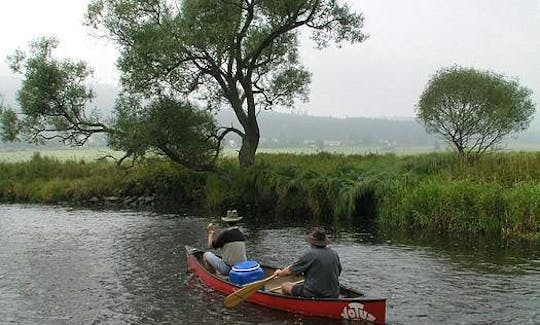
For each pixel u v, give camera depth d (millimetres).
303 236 18953
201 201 27219
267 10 25734
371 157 29031
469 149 23812
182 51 23766
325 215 22734
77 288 12719
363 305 9812
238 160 28438
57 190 30156
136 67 24000
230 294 10867
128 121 24422
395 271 13656
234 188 25875
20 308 11328
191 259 13844
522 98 23406
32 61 25562
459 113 22844
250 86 26656
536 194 17297
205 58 24844
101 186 29609
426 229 18969
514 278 12734
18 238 18984
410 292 11852
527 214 17203
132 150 24547
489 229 17781
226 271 12414
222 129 27531
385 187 21234
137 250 16906
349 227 20312
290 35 28672
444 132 23797
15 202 29906
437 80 23203
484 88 22359
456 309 10641
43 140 27109
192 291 12320
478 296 11438
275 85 29750
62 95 26031
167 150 25406
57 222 22516
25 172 33531
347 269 13961
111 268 14609
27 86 25625
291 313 10531
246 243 17812
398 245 16781
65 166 33969
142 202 28266
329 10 25703
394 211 20016
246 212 24875
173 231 20266
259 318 10344
